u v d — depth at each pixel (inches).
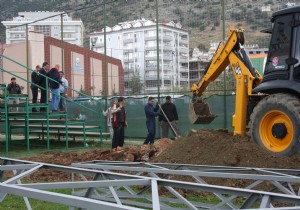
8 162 199.3
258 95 366.6
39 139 721.6
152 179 143.9
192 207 140.7
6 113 513.7
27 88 827.4
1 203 254.5
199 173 184.1
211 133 338.0
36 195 116.1
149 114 561.0
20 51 990.4
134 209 97.3
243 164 294.8
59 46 873.5
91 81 811.4
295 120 311.9
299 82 326.3
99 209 102.9
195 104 422.0
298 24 334.0
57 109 585.0
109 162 245.9
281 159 295.7
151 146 409.7
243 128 370.3
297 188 226.5
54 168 174.2
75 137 741.9
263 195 127.3
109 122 622.8
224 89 604.1
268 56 351.9
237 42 385.1
